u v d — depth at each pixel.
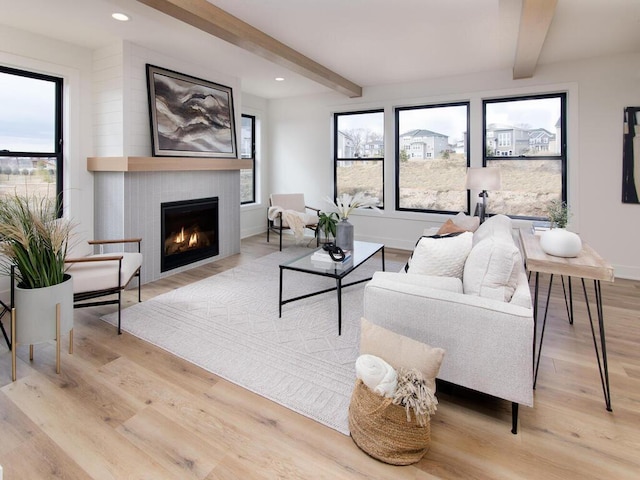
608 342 2.62
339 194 6.35
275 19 3.15
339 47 3.85
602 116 4.20
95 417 1.79
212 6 2.88
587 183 4.34
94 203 3.95
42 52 3.47
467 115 5.18
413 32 3.44
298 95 6.39
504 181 4.98
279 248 5.65
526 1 2.47
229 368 2.25
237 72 4.84
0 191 3.35
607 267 1.78
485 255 1.87
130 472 1.47
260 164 6.77
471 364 1.72
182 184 4.32
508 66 4.56
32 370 2.20
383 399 1.54
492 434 1.71
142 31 3.41
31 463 1.51
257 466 1.51
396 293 1.87
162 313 3.09
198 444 1.63
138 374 2.18
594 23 3.23
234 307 3.23
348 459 1.55
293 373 2.20
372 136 5.96
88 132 3.88
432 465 1.53
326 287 3.80
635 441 1.66
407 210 5.76
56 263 2.21
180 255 4.37
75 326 2.82
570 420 1.80
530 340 1.60
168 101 4.07
